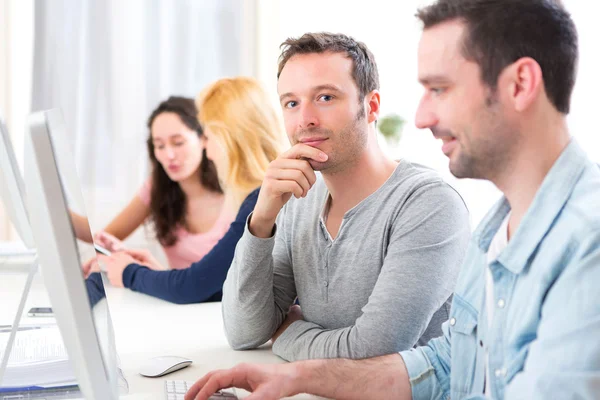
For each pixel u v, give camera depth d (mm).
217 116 2197
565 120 845
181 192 2463
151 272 1997
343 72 1306
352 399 1112
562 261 802
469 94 850
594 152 3393
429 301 1261
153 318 1720
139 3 3238
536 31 811
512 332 869
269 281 1431
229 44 3344
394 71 3531
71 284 774
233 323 1435
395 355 1164
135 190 3246
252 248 1402
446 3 866
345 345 1269
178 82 3299
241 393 1159
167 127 2404
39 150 753
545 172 844
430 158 3576
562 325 776
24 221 1325
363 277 1350
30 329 1384
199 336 1550
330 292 1392
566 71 821
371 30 3498
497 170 872
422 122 901
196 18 3301
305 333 1361
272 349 1431
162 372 1252
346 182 1370
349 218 1375
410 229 1288
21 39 3191
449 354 1123
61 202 762
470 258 1039
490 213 984
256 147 2180
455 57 854
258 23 3363
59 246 766
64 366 1120
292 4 3408
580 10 3385
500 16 822
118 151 3236
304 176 1348
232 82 2199
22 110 3207
